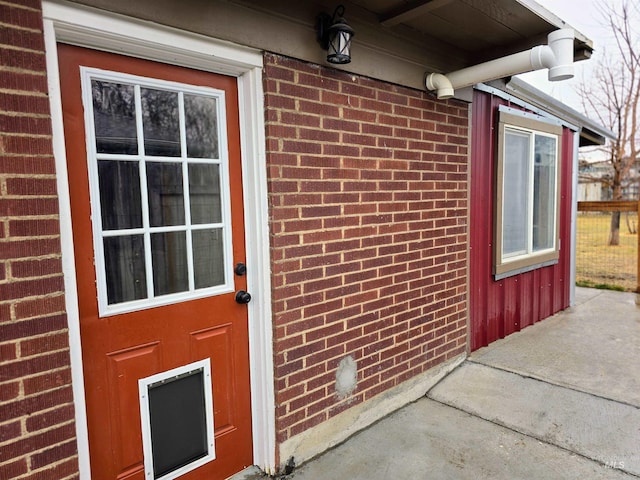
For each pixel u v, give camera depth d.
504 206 3.92
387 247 2.59
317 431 2.26
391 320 2.67
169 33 1.60
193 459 1.94
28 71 1.30
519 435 2.39
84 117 1.53
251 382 2.13
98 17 1.43
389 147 2.54
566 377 3.02
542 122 4.25
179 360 1.86
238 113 1.96
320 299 2.22
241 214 2.01
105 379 1.65
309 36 2.05
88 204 1.56
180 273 1.85
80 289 1.56
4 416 1.30
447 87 2.74
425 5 2.14
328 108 2.17
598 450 2.21
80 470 1.51
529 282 4.31
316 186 2.14
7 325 1.29
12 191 1.28
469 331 3.43
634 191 11.32
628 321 4.41
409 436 2.42
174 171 1.80
